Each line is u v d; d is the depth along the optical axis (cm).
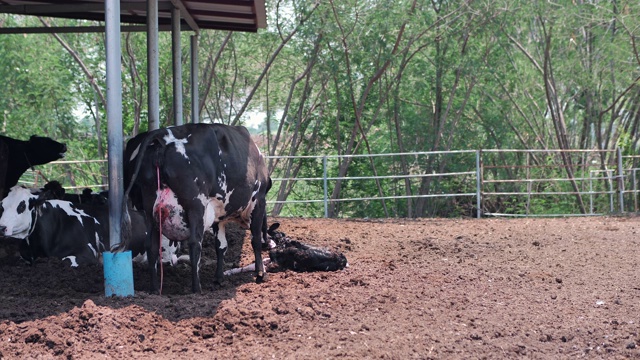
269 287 764
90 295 746
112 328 590
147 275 857
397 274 848
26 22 2961
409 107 3014
